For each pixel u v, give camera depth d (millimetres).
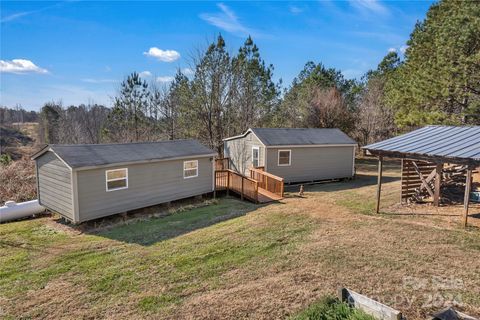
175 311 5180
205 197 15125
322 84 34531
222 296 5562
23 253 8211
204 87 24750
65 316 5215
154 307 5336
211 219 11086
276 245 7938
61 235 9789
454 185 12430
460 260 6633
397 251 7199
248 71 26312
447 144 9422
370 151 10602
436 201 11195
